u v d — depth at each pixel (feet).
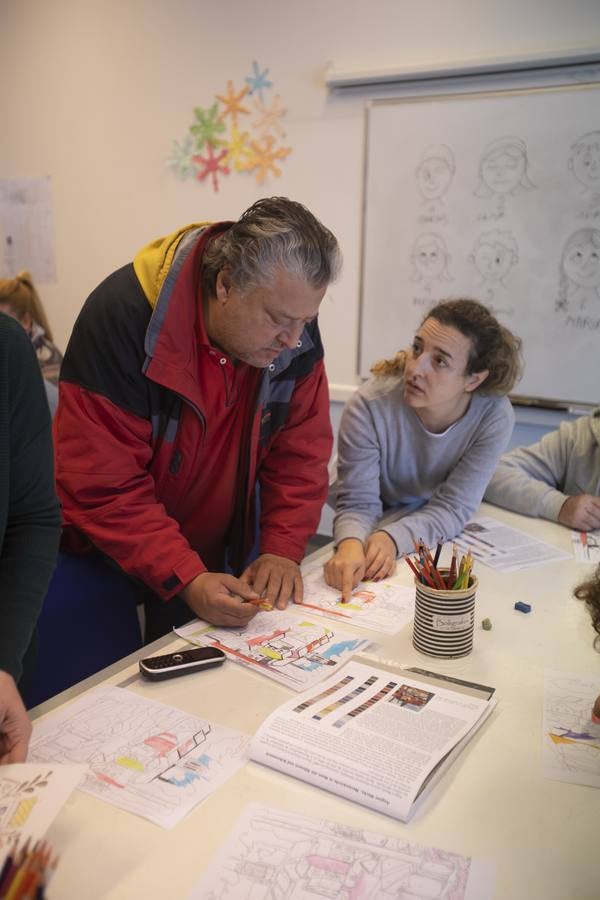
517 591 4.68
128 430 4.54
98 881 2.35
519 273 9.90
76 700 3.35
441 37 9.76
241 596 4.26
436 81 9.84
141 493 4.62
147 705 3.32
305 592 4.64
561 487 6.73
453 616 3.76
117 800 2.70
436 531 5.46
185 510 5.30
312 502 5.30
